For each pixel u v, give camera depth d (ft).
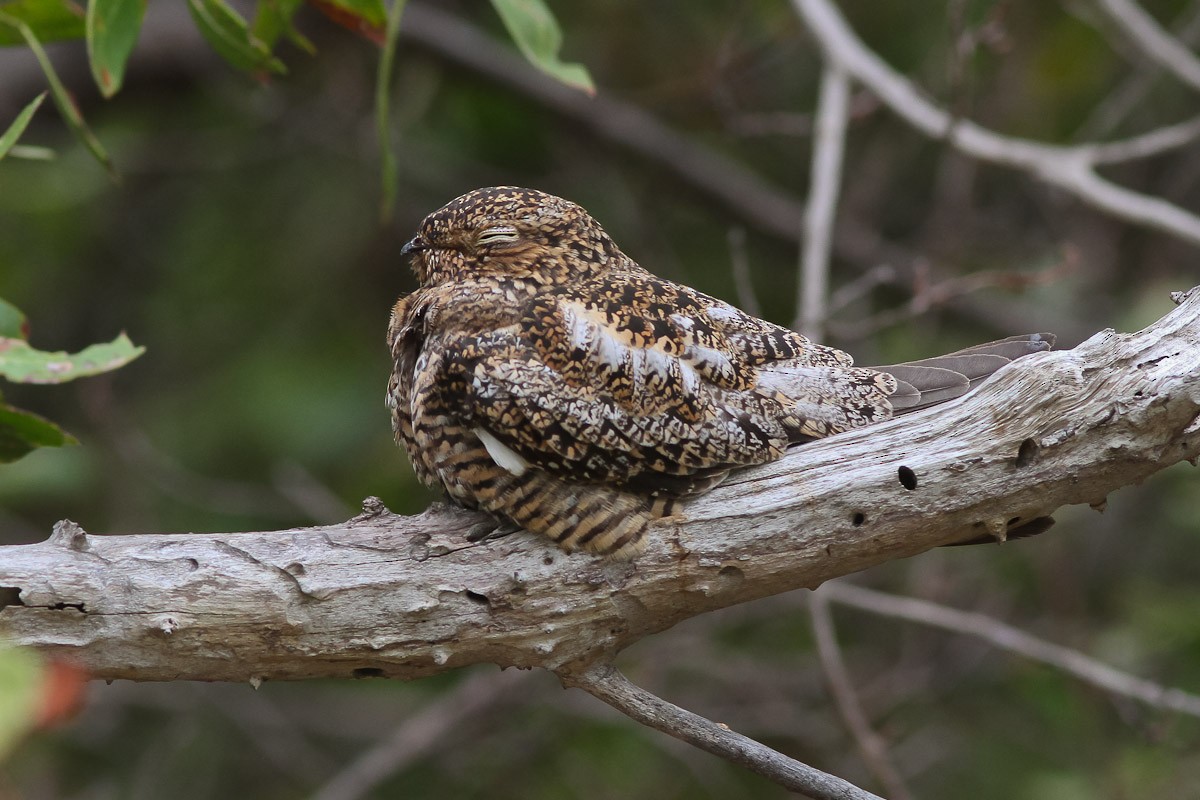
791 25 42.68
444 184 49.90
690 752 40.22
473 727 41.29
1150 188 48.93
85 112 46.70
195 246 48.21
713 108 45.73
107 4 19.71
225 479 43.75
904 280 47.11
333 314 46.85
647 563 20.02
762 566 20.15
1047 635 40.24
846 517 20.01
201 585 18.86
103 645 18.69
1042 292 48.11
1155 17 48.55
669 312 22.12
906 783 39.52
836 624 44.11
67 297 48.80
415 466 22.81
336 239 48.26
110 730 40.96
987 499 19.76
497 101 50.26
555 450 20.52
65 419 45.52
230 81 47.65
